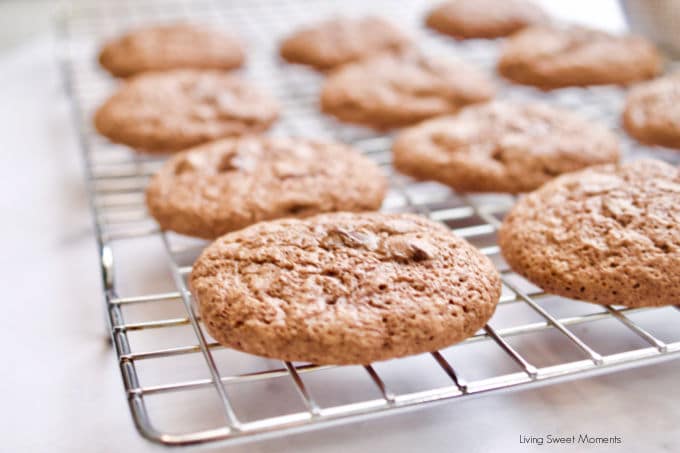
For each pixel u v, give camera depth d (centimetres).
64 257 38
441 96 45
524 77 47
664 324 34
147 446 31
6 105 49
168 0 63
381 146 44
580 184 36
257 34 57
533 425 32
